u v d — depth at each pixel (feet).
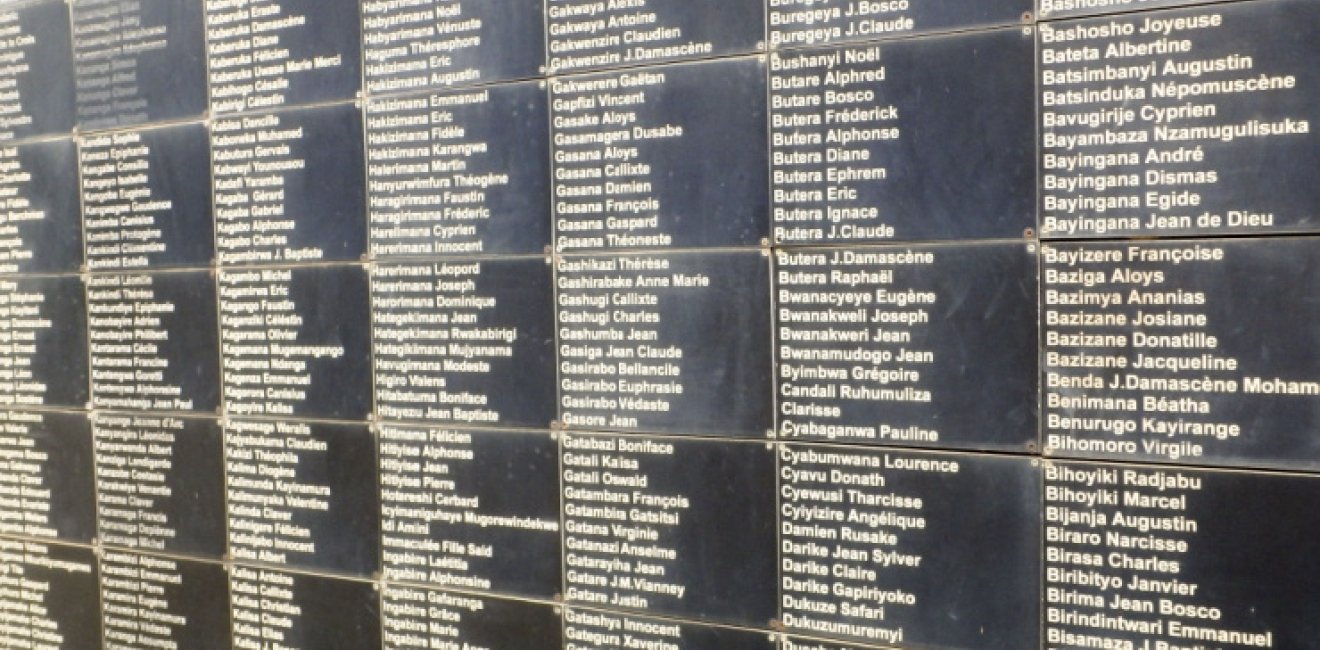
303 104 7.13
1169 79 4.99
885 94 5.56
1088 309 5.19
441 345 6.80
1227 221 4.91
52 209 8.09
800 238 5.79
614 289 6.28
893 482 5.65
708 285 6.03
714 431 6.06
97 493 8.08
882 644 5.72
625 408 6.29
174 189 7.62
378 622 7.11
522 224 6.51
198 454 7.67
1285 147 4.80
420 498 6.93
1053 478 5.30
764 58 5.82
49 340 8.18
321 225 7.13
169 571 7.86
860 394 5.70
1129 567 5.17
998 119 5.32
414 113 6.79
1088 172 5.16
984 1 5.32
